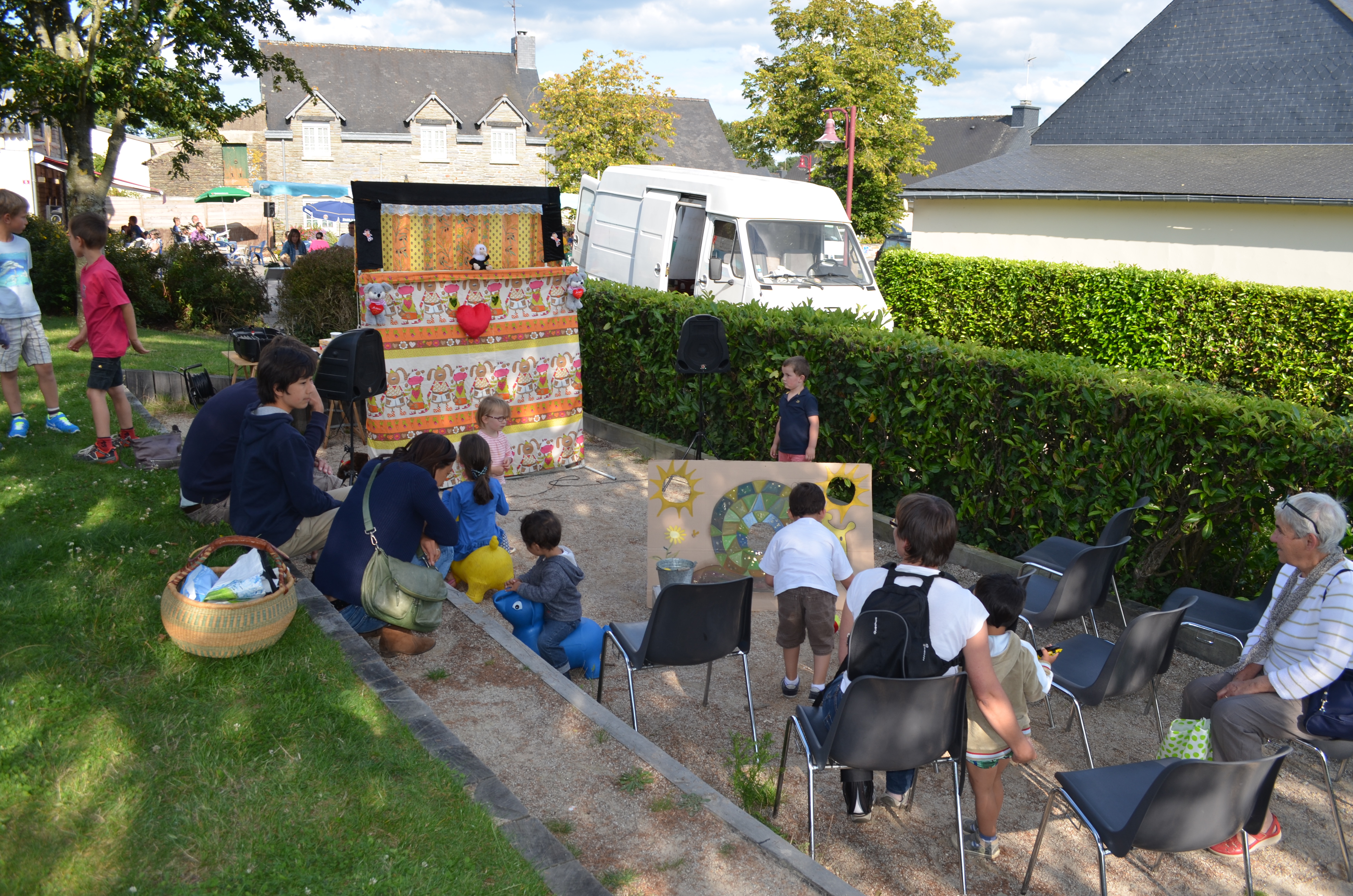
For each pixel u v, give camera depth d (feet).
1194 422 19.90
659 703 17.17
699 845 11.39
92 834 9.84
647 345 34.32
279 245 131.23
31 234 53.78
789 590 16.85
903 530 12.23
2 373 23.39
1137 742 16.47
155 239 118.62
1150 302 50.62
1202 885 12.84
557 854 10.64
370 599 15.55
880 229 99.40
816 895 10.62
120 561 16.30
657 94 108.06
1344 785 15.21
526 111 160.35
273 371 16.49
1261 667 13.82
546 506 27.78
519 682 15.19
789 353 28.48
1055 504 22.71
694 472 22.07
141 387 35.68
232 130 160.25
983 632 11.78
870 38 92.63
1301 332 45.44
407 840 10.35
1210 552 20.49
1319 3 65.10
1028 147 76.64
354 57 157.38
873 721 11.80
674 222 42.11
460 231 29.35
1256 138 67.51
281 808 10.57
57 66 47.24
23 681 12.23
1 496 19.49
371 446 28.14
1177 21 71.56
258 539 14.37
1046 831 13.89
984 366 23.61
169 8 53.36
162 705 12.29
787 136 95.66
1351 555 17.79
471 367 29.04
